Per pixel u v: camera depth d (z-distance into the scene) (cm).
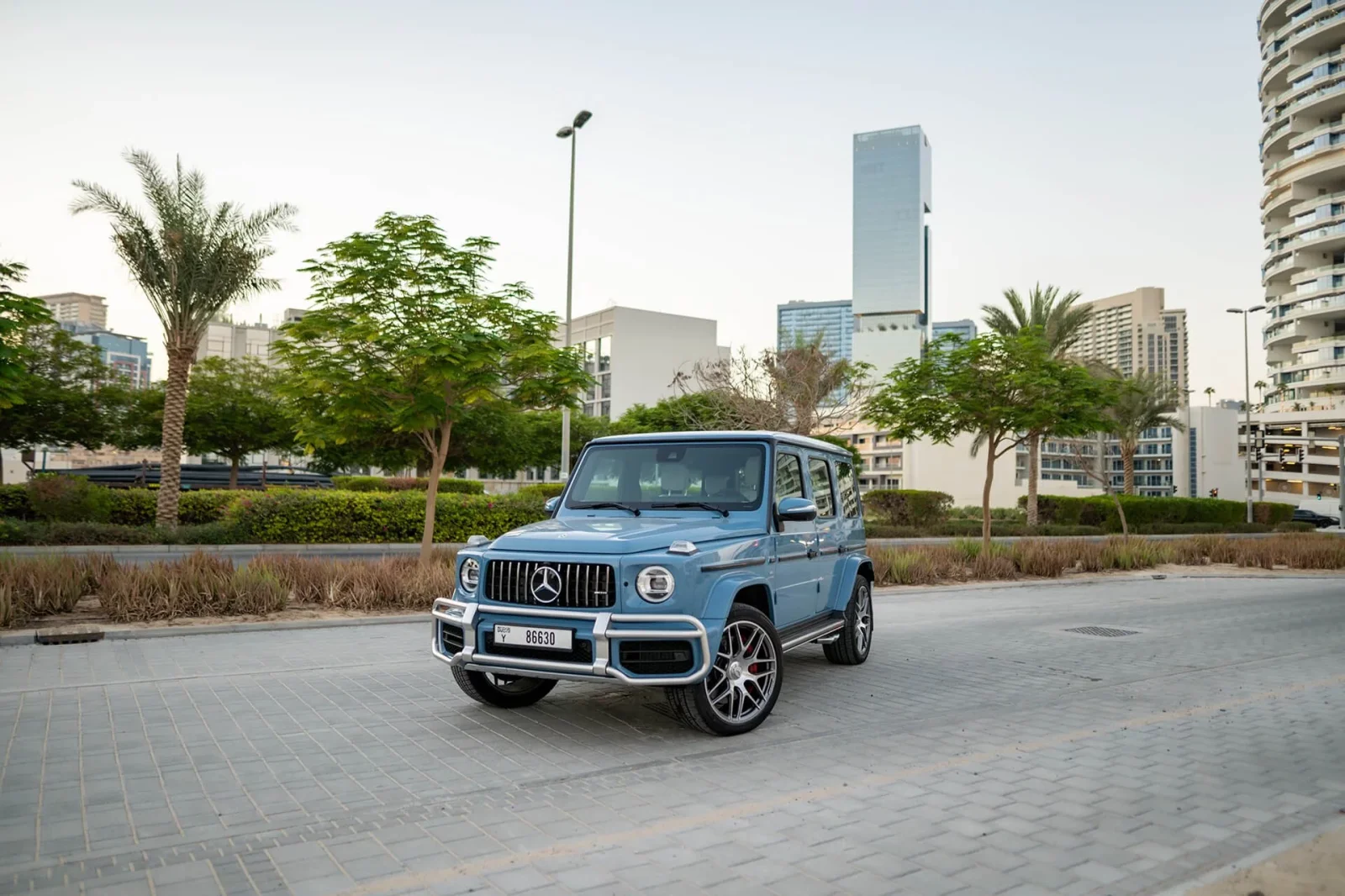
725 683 593
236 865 373
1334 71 8738
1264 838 416
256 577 1130
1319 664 902
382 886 352
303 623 1052
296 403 1396
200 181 2367
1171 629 1169
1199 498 4572
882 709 680
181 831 412
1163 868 378
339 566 1276
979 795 474
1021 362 1872
